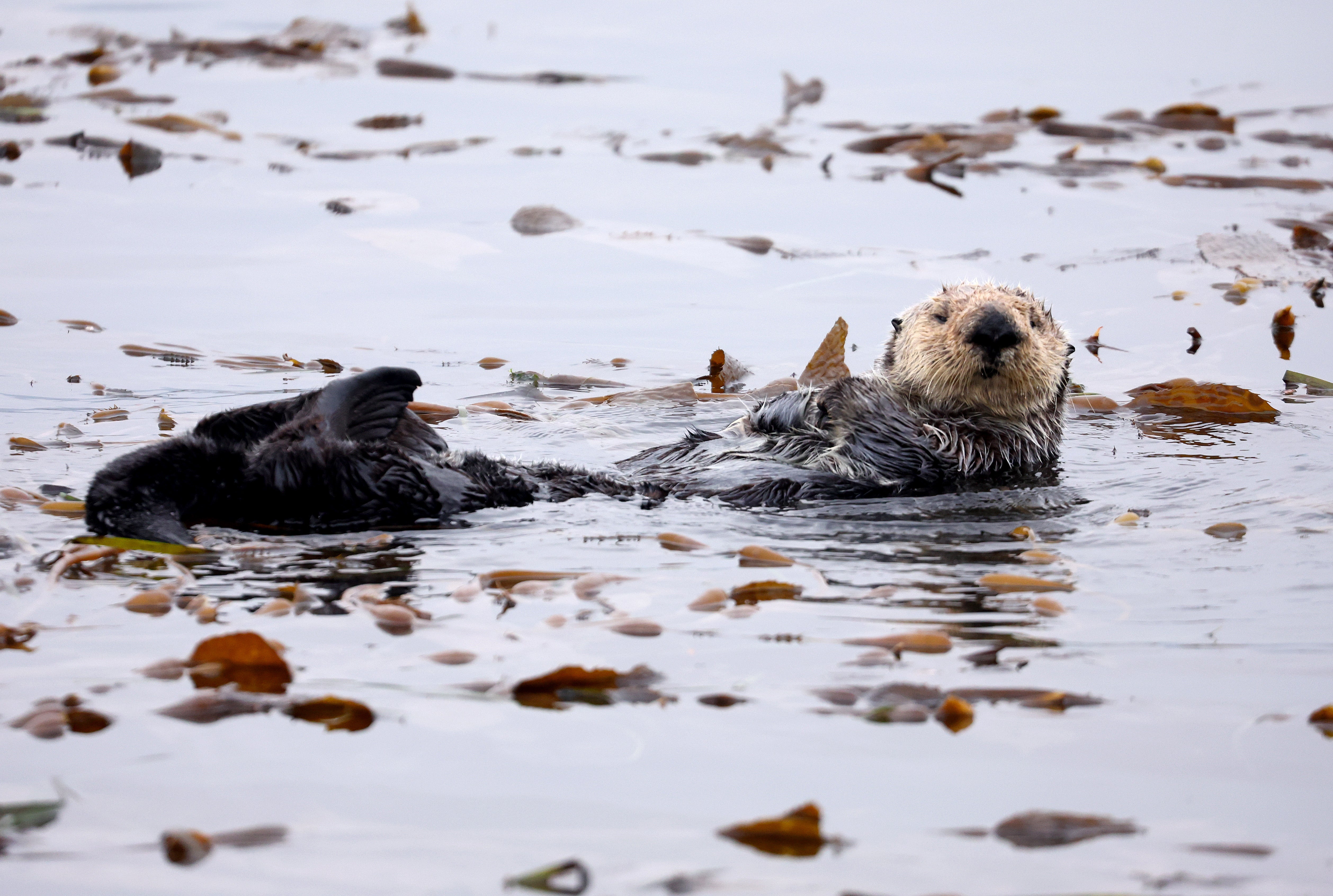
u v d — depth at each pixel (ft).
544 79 201.36
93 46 209.26
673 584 50.78
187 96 179.73
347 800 33.78
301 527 57.82
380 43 223.51
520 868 30.91
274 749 36.35
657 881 30.42
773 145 162.40
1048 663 42.98
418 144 162.20
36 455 70.85
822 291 113.80
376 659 42.63
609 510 63.41
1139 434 82.17
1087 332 103.76
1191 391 87.10
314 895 29.81
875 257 123.03
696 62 218.38
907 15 253.85
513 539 57.11
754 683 41.09
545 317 107.55
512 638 44.52
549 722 38.22
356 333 102.22
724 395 90.43
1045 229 132.57
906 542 58.39
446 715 38.58
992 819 33.40
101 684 40.27
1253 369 95.35
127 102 172.14
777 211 138.51
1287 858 31.71
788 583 50.70
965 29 244.63
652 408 88.63
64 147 152.05
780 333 103.96
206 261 118.32
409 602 48.06
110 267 115.24
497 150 161.48
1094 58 220.84
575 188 145.89
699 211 138.31
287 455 57.06
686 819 33.19
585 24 246.27
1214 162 160.97
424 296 112.06
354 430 59.93
